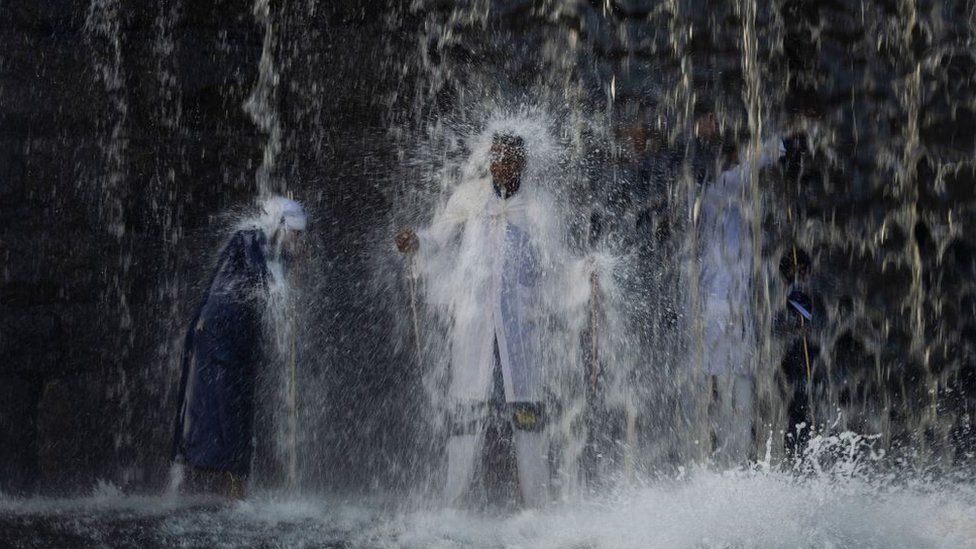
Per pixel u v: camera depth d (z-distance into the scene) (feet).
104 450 49.73
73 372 49.57
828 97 54.70
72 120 50.11
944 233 55.01
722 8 53.52
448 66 52.65
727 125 51.70
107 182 50.70
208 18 52.03
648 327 43.27
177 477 48.06
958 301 54.54
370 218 52.54
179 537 35.55
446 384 42.37
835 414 49.73
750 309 43.14
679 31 53.42
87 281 50.06
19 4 48.83
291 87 53.06
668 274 43.73
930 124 55.67
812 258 50.85
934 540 31.07
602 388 42.16
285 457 47.29
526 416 39.40
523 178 41.37
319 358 50.19
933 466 44.06
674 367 43.06
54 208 49.62
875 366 52.60
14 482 47.60
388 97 52.65
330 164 52.85
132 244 51.06
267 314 45.50
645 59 53.06
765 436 43.14
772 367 43.42
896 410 51.39
